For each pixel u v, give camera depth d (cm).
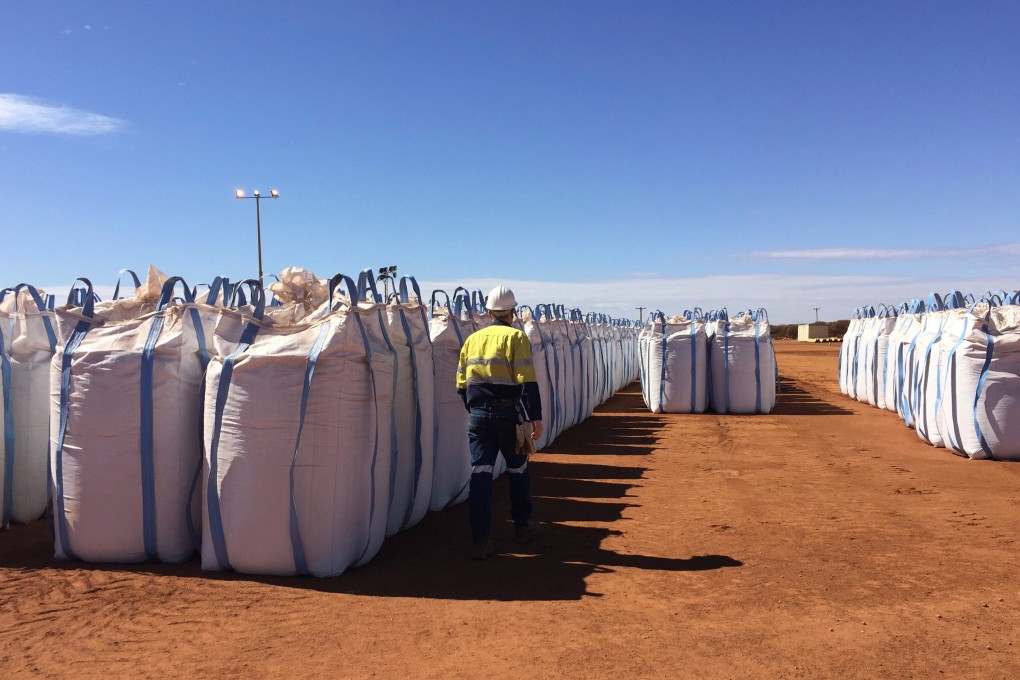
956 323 991
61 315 539
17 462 642
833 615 432
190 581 485
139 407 506
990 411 914
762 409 1523
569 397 1279
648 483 827
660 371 1559
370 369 510
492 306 598
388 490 555
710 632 409
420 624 421
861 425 1319
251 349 493
